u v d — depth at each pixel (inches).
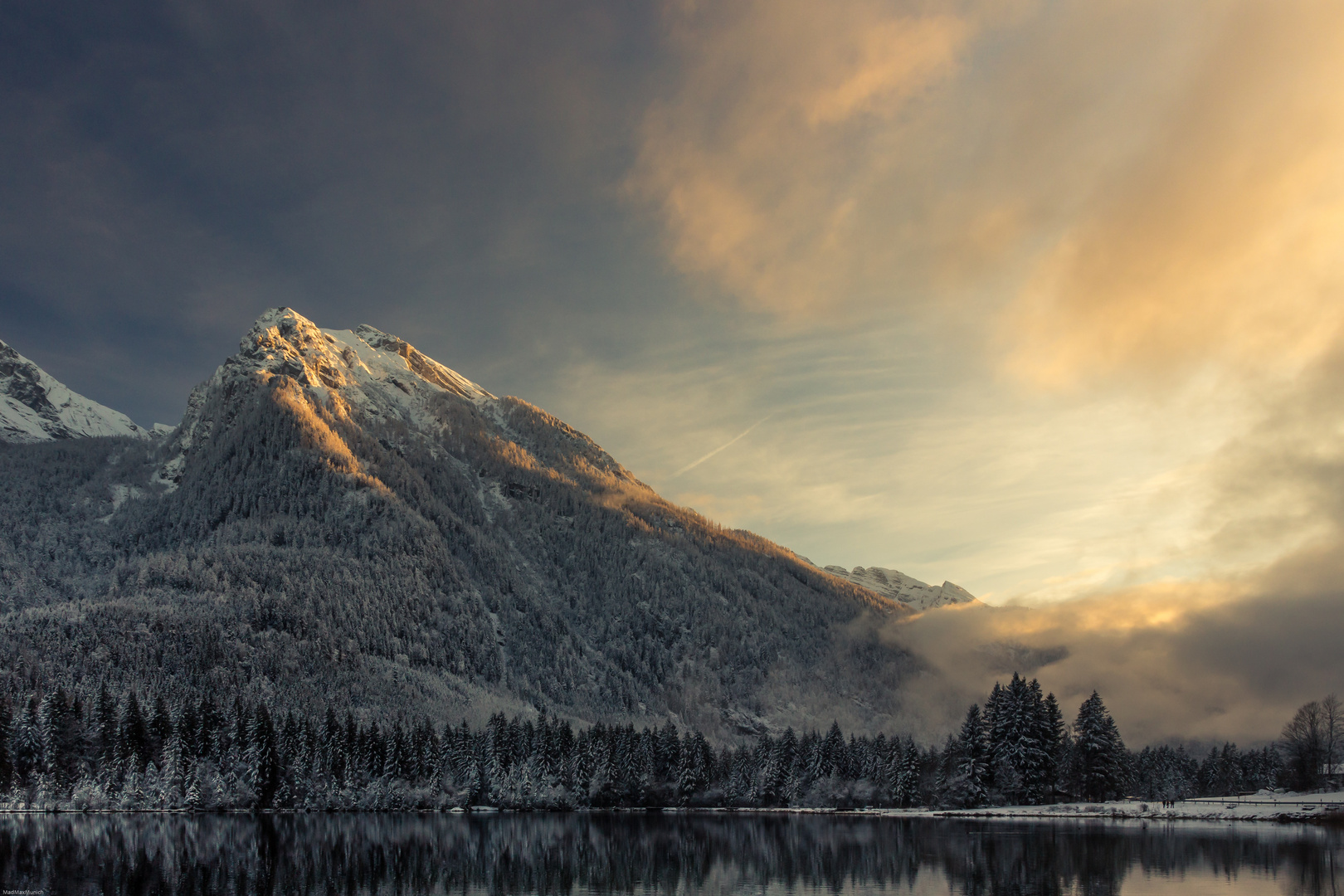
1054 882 3277.6
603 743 7824.8
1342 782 6983.3
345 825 5782.5
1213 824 5285.4
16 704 7042.3
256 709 7062.0
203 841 4704.7
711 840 4960.6
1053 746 6427.2
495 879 3585.1
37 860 3996.1
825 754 7839.6
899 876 3511.3
